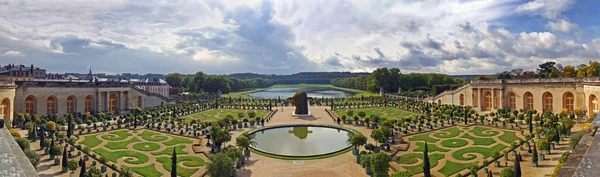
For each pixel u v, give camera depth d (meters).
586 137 13.34
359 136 63.62
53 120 94.25
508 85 112.38
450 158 59.84
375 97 182.62
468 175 50.31
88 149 62.22
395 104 146.50
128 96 132.75
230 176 48.59
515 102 110.75
